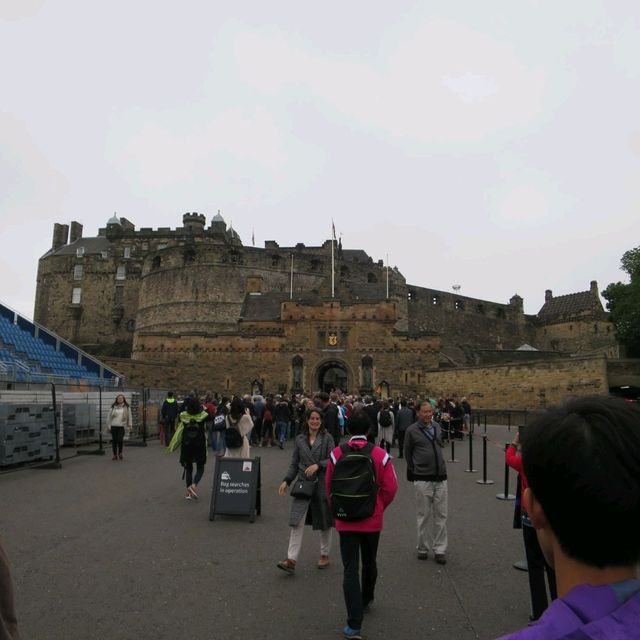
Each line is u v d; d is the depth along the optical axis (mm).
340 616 6328
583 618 1474
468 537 9969
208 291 70875
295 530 7875
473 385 47406
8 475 15648
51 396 20922
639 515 1582
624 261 54344
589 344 88188
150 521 10664
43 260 90562
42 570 7738
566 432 1703
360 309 51250
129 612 6359
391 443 22094
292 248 82438
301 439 8320
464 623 6191
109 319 85188
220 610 6457
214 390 50312
